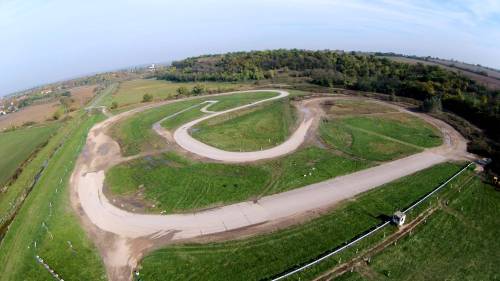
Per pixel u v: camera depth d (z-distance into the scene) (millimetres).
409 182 52156
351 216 43844
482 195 49000
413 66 128125
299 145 69312
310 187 51719
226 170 59125
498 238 40125
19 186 62562
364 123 81875
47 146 83062
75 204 51438
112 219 46438
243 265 36031
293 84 135875
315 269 35000
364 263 36094
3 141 96500
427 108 89250
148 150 71750
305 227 41875
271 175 56062
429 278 34219
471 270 35312
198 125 86812
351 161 60594
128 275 35812
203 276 34781
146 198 51625
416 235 40531
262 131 78875
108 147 76562
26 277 36625
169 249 39219
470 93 94938
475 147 63906
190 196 51031
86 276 35969
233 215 45281
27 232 45375
